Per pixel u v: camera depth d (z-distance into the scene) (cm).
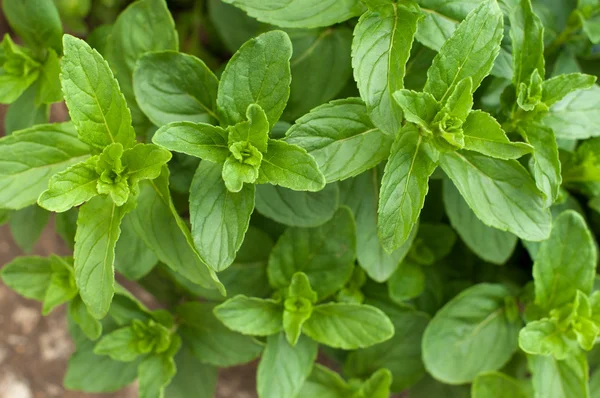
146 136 75
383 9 71
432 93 70
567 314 75
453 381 78
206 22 89
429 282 81
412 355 80
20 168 71
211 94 73
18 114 76
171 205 70
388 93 70
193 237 70
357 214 76
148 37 73
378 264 76
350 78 78
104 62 69
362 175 76
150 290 80
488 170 72
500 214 72
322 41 76
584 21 77
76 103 69
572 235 75
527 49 72
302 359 76
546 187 72
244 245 77
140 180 71
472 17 69
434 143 70
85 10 88
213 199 70
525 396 78
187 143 70
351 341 75
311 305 76
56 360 93
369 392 78
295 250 76
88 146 72
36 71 76
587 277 75
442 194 79
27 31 76
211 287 72
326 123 71
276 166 70
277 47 69
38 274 78
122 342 77
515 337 78
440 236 80
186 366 79
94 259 70
